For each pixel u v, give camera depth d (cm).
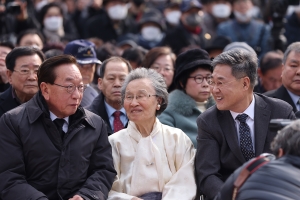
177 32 2030
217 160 1017
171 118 1215
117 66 1261
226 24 2086
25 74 1210
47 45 1605
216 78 1002
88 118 1032
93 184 996
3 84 1411
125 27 2256
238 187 780
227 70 994
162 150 1059
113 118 1262
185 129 1203
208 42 1948
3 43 1427
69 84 995
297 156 782
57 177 988
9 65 1226
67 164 993
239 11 2055
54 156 989
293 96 1237
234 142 1007
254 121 1021
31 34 1639
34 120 990
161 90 1052
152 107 1043
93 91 1379
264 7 2372
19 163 981
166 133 1077
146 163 1043
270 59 1491
